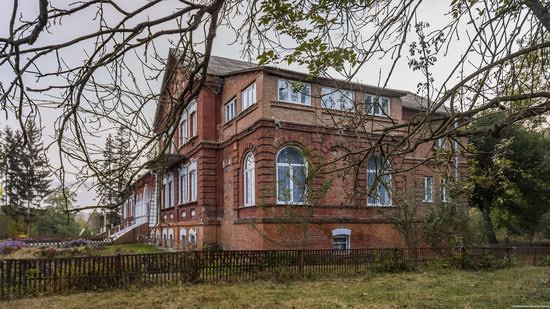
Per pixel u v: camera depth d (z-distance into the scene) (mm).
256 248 16312
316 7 4289
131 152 3268
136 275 11125
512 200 25281
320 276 13000
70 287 10453
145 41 2900
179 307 8688
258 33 4402
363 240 17906
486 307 8656
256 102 17391
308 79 4949
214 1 3234
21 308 8758
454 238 16531
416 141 4047
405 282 12133
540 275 13977
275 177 16672
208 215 20266
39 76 2709
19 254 17047
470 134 3826
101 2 2631
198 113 21781
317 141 17188
